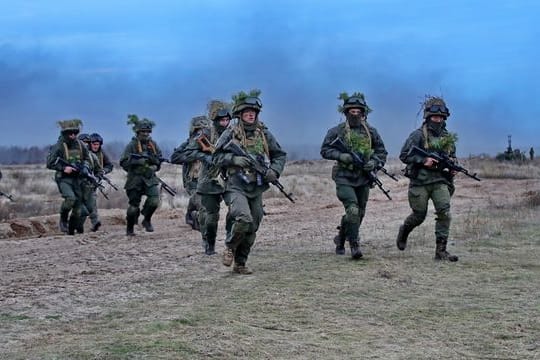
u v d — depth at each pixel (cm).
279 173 1052
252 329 746
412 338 737
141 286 977
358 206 1187
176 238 1583
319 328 763
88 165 1764
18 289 971
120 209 2622
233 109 1046
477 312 836
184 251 1334
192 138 1301
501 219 1652
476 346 712
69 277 1067
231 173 1040
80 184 1758
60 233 1861
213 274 1059
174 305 852
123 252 1349
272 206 2439
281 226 1750
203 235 1298
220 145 1038
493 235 1412
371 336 740
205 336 710
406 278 1012
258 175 1041
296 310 830
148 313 812
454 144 1163
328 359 663
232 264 1147
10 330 754
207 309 825
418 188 1179
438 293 931
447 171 1162
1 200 2912
